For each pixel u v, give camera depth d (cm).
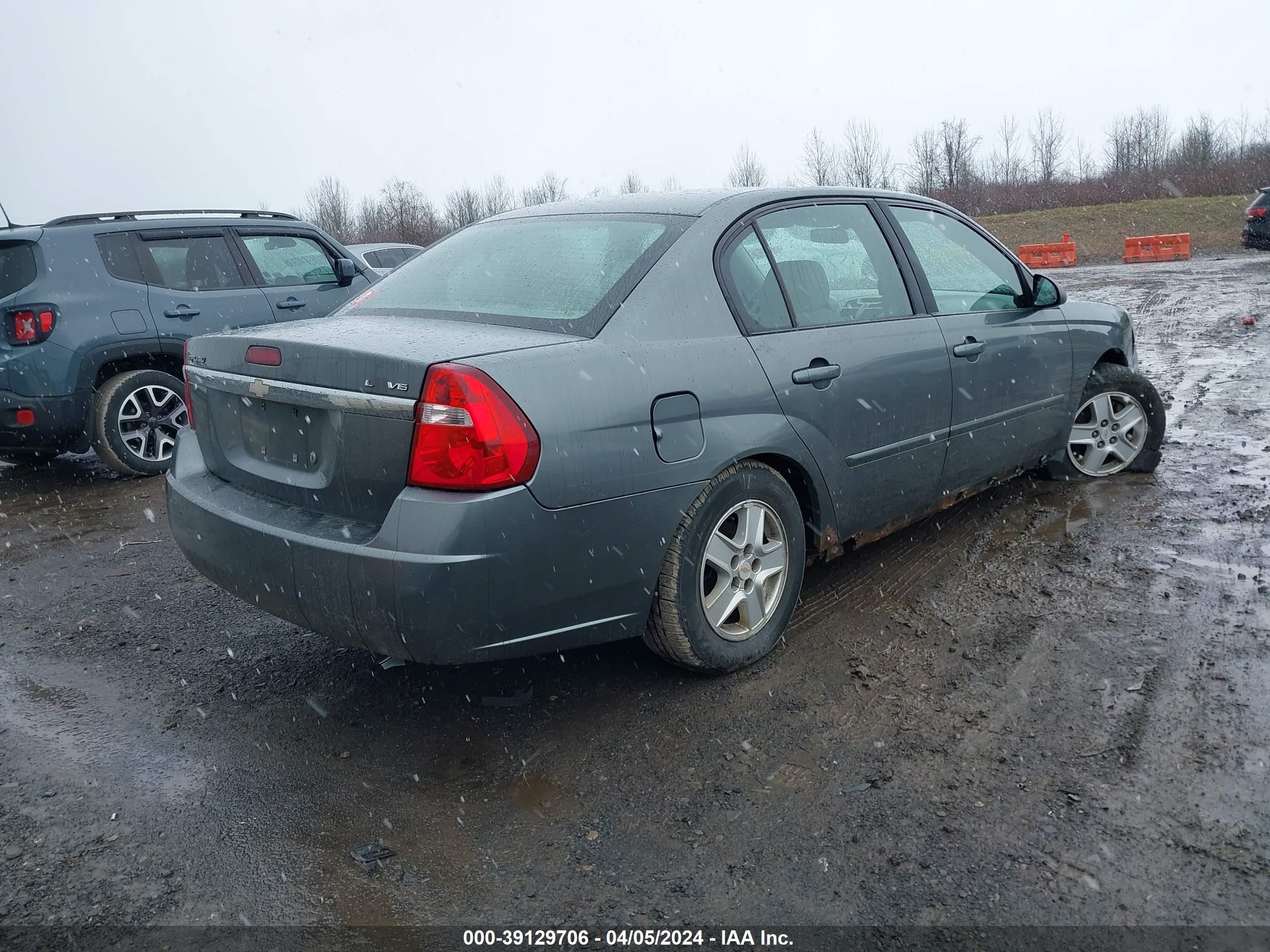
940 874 221
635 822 247
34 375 595
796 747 277
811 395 324
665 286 298
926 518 465
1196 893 211
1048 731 277
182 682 336
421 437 246
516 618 257
